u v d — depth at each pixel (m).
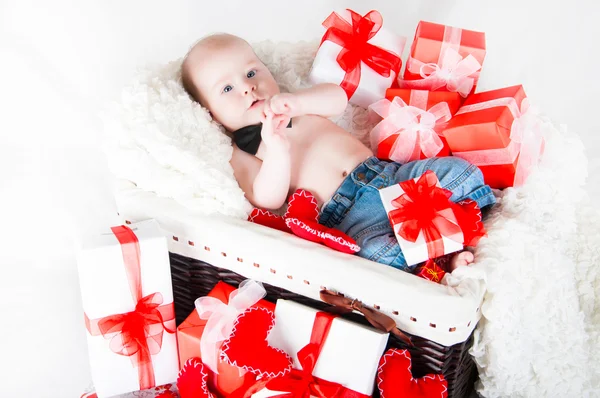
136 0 2.99
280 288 1.70
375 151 2.07
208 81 1.91
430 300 1.47
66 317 2.15
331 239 1.60
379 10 2.94
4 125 2.66
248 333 1.61
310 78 2.11
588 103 2.67
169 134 1.77
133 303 1.67
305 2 2.99
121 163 1.78
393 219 1.62
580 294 1.80
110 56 2.81
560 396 1.68
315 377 1.59
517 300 1.58
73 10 2.92
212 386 1.71
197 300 1.69
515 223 1.64
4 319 2.14
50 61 2.79
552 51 2.83
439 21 2.90
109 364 1.71
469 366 1.76
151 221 1.74
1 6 2.87
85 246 1.61
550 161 1.86
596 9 2.93
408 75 2.03
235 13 2.98
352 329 1.54
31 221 2.41
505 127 1.75
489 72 2.76
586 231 1.83
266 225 1.79
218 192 1.71
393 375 1.53
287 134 1.96
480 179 1.73
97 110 2.69
